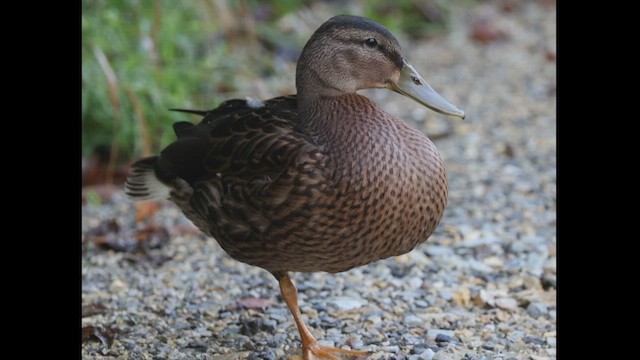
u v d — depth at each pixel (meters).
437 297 11.50
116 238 13.27
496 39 22.05
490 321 10.89
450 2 24.02
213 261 12.78
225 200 9.55
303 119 9.52
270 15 20.81
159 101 15.91
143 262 12.67
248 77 17.80
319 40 9.50
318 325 10.75
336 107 9.36
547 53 20.88
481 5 24.31
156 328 10.80
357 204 8.97
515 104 18.62
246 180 9.35
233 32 18.81
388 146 9.05
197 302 11.53
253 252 9.58
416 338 10.38
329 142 9.15
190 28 18.05
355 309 11.13
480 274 12.13
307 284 11.85
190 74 17.11
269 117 9.65
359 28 9.48
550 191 14.88
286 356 10.05
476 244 12.98
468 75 20.16
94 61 15.74
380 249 9.27
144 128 15.05
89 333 10.52
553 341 10.38
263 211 9.23
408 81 9.67
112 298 11.59
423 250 12.84
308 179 8.98
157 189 10.52
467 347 10.19
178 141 10.27
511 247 12.85
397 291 11.67
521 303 11.32
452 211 14.17
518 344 10.29
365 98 9.44
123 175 15.43
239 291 11.83
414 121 17.80
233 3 19.47
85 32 15.74
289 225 9.12
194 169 9.99
